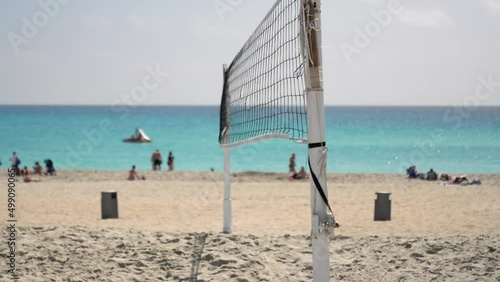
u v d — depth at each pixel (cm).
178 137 7519
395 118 14575
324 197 516
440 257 856
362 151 5412
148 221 1418
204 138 7319
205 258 866
